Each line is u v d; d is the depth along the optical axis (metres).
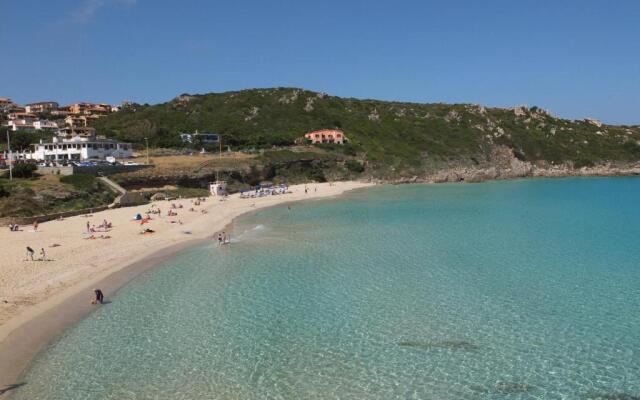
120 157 114.44
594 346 24.33
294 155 134.12
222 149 140.12
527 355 23.45
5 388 20.27
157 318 28.19
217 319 28.03
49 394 19.86
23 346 24.03
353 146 154.88
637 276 35.97
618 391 20.27
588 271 37.50
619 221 62.31
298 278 36.28
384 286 34.19
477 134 175.50
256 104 184.12
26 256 40.47
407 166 149.50
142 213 67.88
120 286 34.28
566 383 20.91
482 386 20.72
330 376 21.55
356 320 27.83
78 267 38.03
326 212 74.62
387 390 20.41
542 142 177.88
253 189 107.69
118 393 20.03
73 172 83.75
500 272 37.50
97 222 59.56
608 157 174.88
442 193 104.19
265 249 46.59
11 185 68.81
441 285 34.31
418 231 55.75
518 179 147.75
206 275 37.22
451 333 25.98
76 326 26.88
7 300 29.81
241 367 22.30
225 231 57.53
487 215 68.88
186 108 179.62
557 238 50.91
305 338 25.42
